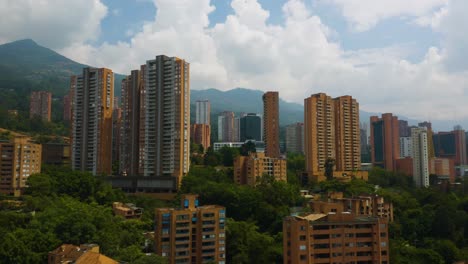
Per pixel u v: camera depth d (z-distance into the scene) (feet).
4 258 422.00
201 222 517.14
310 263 417.69
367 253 435.94
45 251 453.17
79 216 521.65
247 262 523.29
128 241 529.45
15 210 620.49
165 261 425.28
